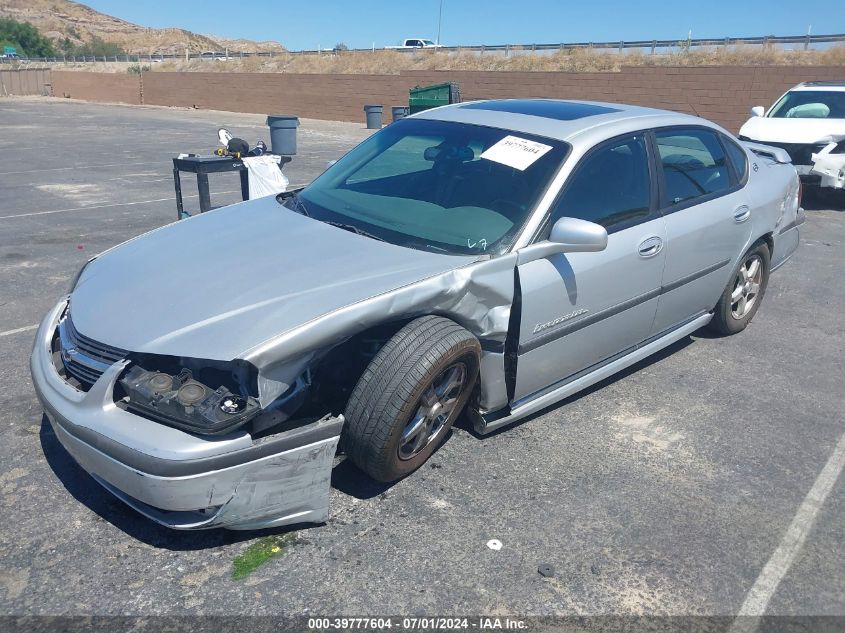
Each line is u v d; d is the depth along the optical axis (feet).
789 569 9.75
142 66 157.48
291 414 9.39
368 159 14.47
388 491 11.00
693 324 15.99
